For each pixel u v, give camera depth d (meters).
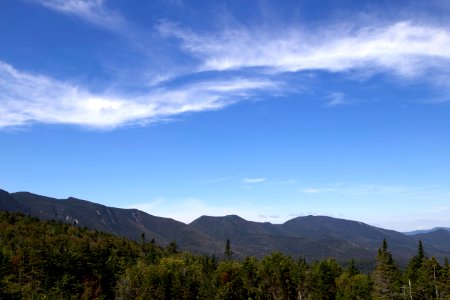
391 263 156.50
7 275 151.38
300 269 181.75
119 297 170.38
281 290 174.88
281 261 185.75
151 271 178.00
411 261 174.75
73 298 152.12
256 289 176.12
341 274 182.62
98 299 160.62
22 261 161.75
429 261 151.00
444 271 144.12
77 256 175.38
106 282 179.50
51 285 158.88
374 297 149.50
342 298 155.50
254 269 184.88
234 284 175.38
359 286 156.75
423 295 147.12
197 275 186.50
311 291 170.75
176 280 173.25
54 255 167.25
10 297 135.25
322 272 169.88
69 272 167.88
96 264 181.88
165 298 170.88
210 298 167.75
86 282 167.25
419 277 151.50
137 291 171.00
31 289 146.88
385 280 150.75
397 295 148.62
